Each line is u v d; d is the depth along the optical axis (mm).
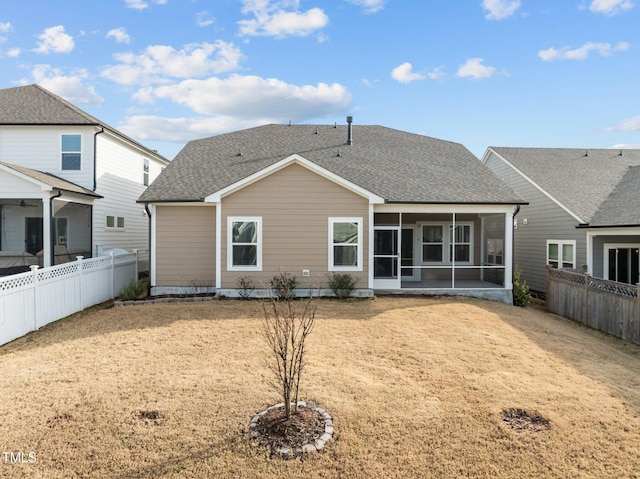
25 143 16453
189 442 4547
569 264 15430
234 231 12672
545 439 4727
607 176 18250
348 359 7195
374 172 15141
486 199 13625
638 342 9969
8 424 4859
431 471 4145
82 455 4289
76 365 6840
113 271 13688
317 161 15594
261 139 18203
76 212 18125
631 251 15102
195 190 13547
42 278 9680
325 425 4930
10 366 6828
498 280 15289
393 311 10906
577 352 8203
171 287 13352
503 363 7160
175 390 5812
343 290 12453
